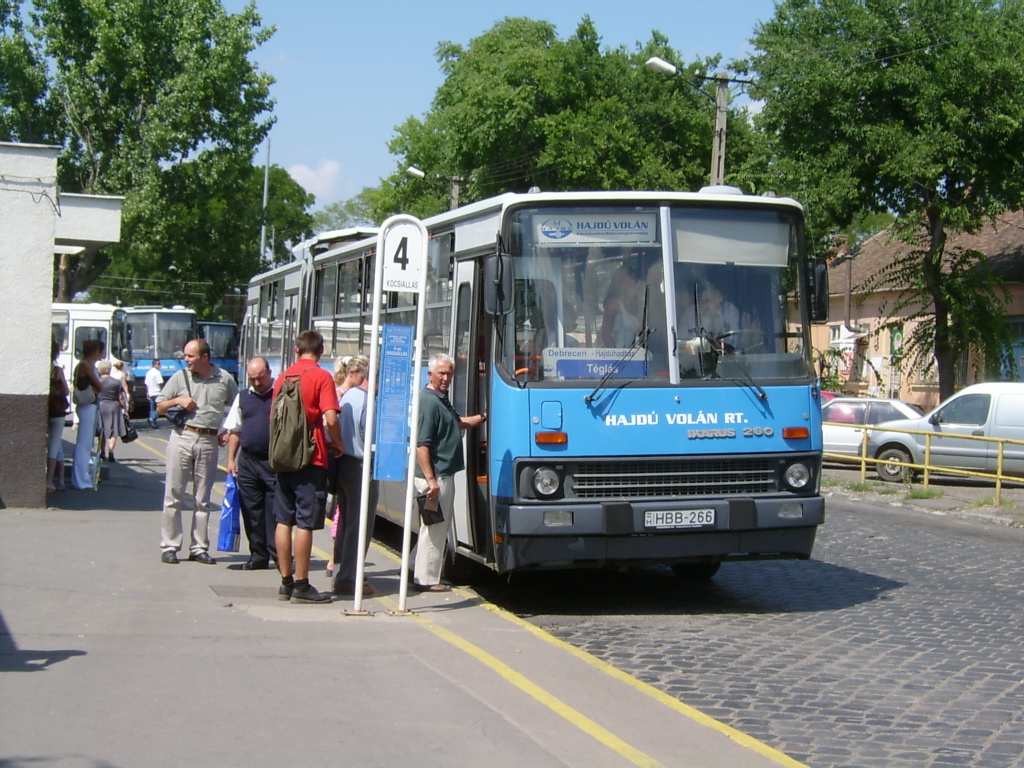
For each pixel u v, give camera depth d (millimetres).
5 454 13016
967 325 33156
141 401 40062
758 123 34156
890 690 7371
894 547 14688
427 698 6422
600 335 9430
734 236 9852
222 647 7367
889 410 26391
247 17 45312
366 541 9367
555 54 46000
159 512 13617
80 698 6094
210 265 49062
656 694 6805
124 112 45594
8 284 12812
